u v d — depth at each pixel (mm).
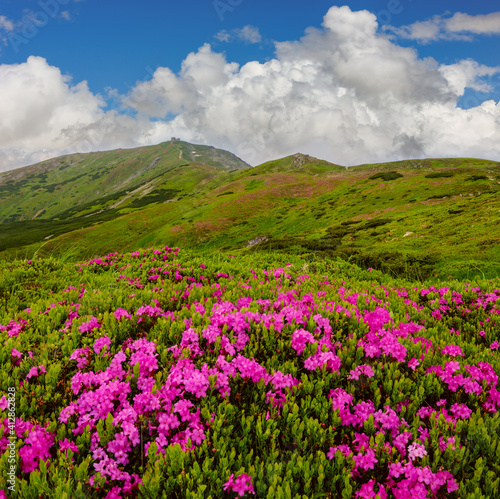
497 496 2908
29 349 4570
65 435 3326
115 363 3947
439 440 3291
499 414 3674
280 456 3316
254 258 16359
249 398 3912
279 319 4789
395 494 2883
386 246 31906
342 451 3191
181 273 10000
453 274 17703
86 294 6855
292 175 126562
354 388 4008
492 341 6188
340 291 8117
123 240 78312
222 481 2875
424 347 4828
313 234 52344
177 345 4473
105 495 2920
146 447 3156
